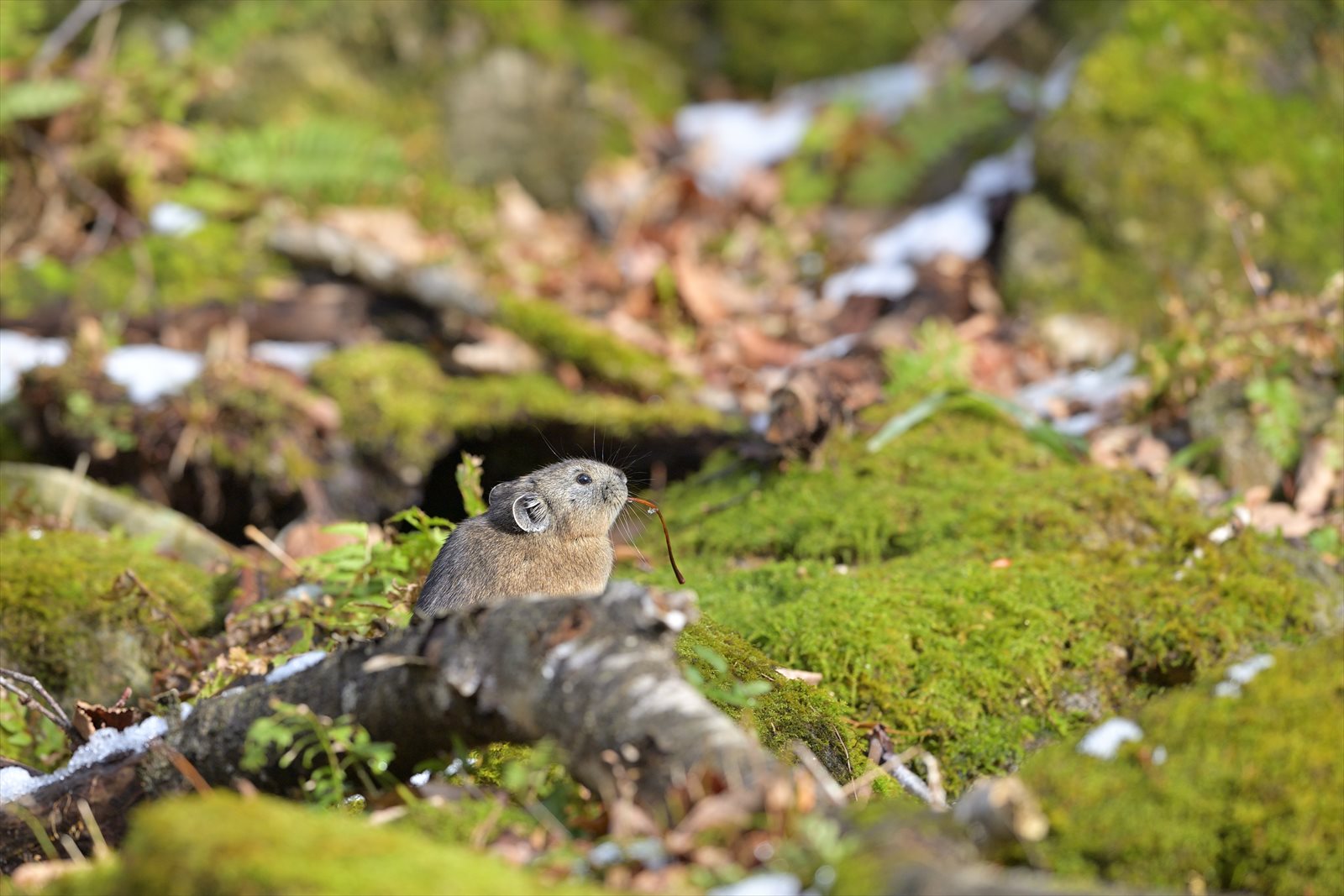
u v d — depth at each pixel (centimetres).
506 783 603
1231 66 1563
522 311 1427
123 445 1298
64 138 1586
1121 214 1493
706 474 1170
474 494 960
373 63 1809
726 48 2081
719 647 768
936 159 1766
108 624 939
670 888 459
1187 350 1170
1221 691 545
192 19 1773
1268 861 500
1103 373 1323
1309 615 871
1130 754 531
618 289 1577
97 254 1539
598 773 527
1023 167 1659
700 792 496
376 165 1667
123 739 646
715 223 1772
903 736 814
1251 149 1508
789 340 1509
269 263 1535
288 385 1348
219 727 605
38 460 1326
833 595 895
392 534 955
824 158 1853
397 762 592
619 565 1062
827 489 1086
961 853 471
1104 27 1877
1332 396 1132
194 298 1474
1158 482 1089
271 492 1307
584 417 1331
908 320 1474
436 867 448
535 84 1838
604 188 1794
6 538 1025
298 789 603
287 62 1761
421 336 1459
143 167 1599
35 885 520
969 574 907
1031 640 851
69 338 1427
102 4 1705
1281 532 957
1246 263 1249
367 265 1491
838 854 459
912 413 1142
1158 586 890
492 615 557
